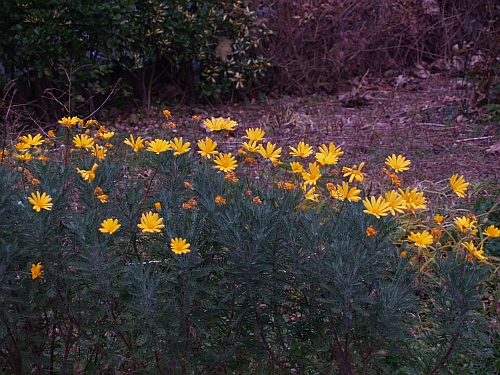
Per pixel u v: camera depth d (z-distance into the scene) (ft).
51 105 24.08
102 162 8.93
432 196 16.78
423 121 23.98
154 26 24.80
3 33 22.59
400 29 32.35
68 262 7.27
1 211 7.41
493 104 23.67
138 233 8.25
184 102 27.94
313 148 21.35
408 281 7.72
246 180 8.93
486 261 12.94
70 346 8.36
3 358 8.13
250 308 7.75
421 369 8.73
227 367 8.23
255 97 29.45
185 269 7.27
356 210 7.89
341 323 7.55
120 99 26.50
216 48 26.63
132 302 7.29
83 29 23.45
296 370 8.88
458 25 32.76
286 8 29.22
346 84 30.89
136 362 8.04
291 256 7.57
